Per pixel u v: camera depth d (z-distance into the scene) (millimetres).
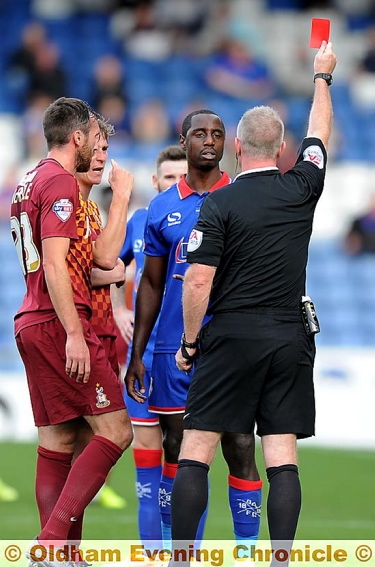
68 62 73562
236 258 17516
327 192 65688
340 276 62125
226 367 17406
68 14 76812
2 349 54031
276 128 18047
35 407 19031
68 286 17984
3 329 57688
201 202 20812
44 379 18609
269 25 77750
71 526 18281
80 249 18859
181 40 75812
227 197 17609
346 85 74812
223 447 20219
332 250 63156
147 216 21266
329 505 30094
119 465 39156
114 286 25234
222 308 17609
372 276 62094
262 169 17922
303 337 17641
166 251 21109
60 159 19125
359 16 79812
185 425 17797
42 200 18219
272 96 73125
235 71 73375
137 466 22234
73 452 19469
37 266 18625
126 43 75375
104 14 77000
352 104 73438
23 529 25172
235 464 20094
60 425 19078
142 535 22031
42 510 18891
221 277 17703
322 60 19281
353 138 71125
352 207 65000
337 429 47344
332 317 60531
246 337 17312
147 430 22125
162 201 21078
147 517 22000
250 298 17484
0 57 73312
